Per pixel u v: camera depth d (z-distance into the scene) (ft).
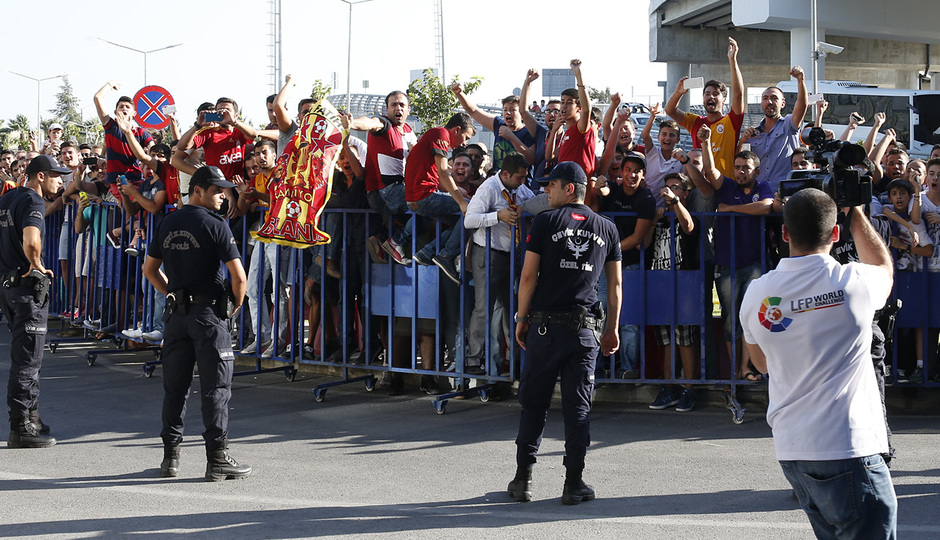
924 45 128.47
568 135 24.17
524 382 16.75
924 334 23.24
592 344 16.49
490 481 17.98
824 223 10.49
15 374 20.65
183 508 16.30
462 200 23.73
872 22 98.37
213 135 28.32
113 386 27.58
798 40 98.32
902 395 24.06
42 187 20.98
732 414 23.03
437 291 24.68
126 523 15.43
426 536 14.70
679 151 23.50
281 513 15.99
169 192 29.71
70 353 33.32
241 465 18.67
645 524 15.21
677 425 22.26
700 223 22.98
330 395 26.17
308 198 23.47
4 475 18.49
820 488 10.10
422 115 100.68
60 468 19.07
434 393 25.93
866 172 13.44
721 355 23.71
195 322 18.02
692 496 16.80
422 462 19.42
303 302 27.27
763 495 16.78
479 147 26.37
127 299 31.91
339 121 23.89
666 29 122.21
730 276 22.75
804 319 10.24
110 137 33.12
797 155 24.93
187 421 23.32
